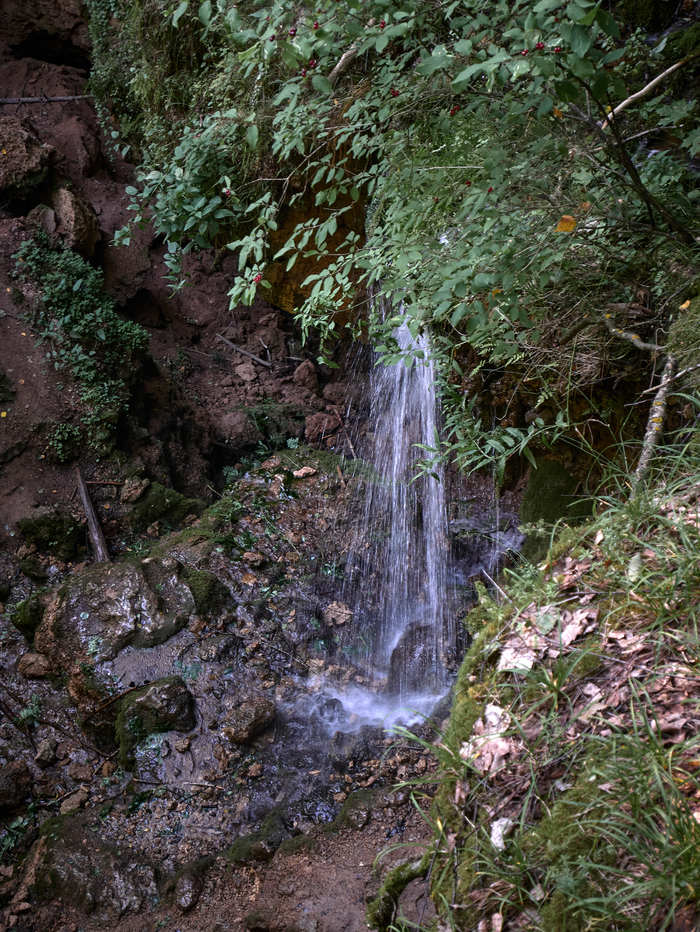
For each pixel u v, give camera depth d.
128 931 4.75
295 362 9.67
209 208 4.75
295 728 5.82
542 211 3.07
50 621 6.21
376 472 8.19
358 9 3.01
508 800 2.15
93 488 7.57
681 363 3.22
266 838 4.98
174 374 9.16
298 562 7.16
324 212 7.57
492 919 1.94
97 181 9.74
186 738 5.70
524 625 2.55
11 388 7.53
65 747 5.86
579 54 2.29
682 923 1.67
